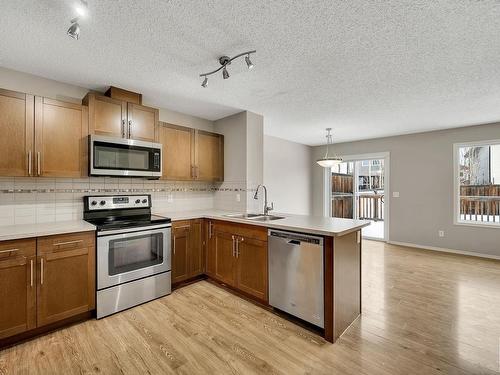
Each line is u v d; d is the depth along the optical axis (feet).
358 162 19.71
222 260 9.60
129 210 9.78
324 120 13.07
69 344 6.17
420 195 15.85
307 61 7.06
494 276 10.80
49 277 6.58
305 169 20.43
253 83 8.50
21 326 6.17
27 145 6.93
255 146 11.75
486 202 14.30
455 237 14.66
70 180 8.61
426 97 9.77
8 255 6.00
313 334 6.66
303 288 6.94
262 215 10.43
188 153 10.86
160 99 9.96
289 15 5.22
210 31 5.75
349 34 5.84
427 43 6.17
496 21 5.32
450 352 5.89
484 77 8.02
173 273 9.40
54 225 7.44
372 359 5.68
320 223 7.73
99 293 7.36
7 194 7.47
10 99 6.71
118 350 5.97
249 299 8.70
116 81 8.34
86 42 6.16
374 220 21.83
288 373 5.27
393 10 5.05
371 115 12.16
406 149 16.39
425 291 9.29
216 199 12.79
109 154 8.15
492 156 14.16
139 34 5.86
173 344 6.21
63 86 8.41
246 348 6.07
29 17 5.25
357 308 7.55
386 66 7.32
